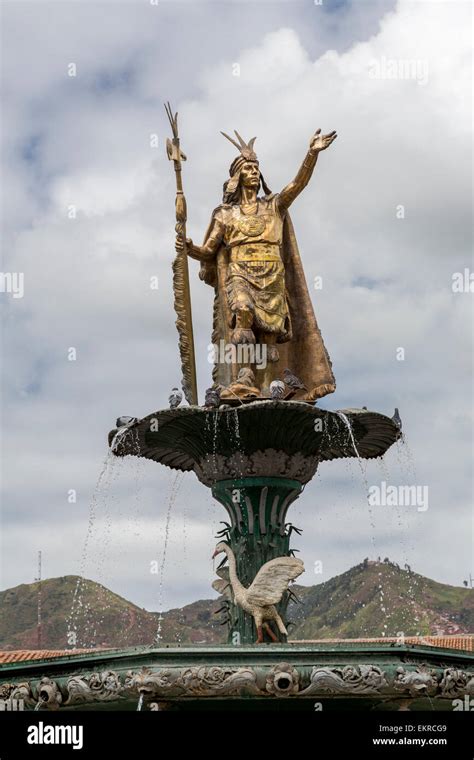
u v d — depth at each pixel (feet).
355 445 49.42
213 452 48.08
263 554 47.26
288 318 51.19
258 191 52.54
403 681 39.14
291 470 48.06
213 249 51.83
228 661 38.99
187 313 50.78
